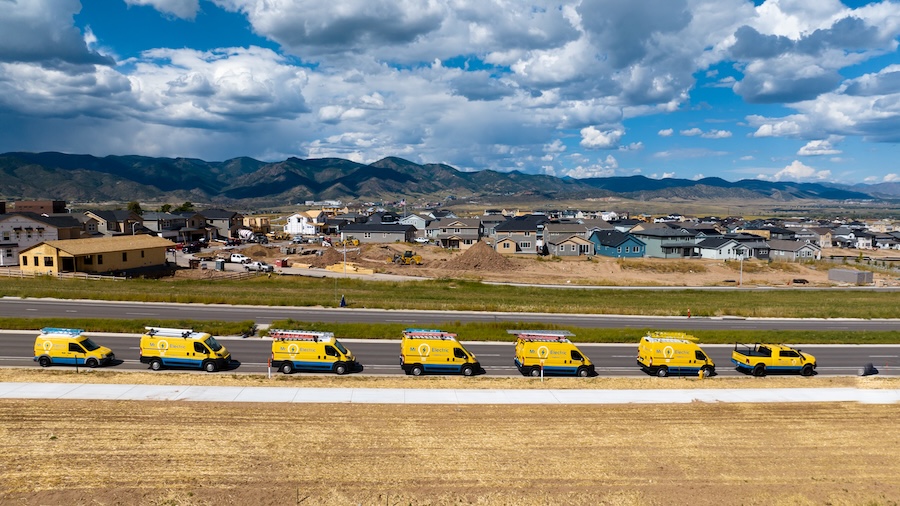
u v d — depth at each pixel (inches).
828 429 1063.6
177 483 783.7
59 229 3378.4
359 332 1685.5
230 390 1151.6
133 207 6318.9
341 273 3307.1
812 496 822.5
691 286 3184.1
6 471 796.0
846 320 2220.7
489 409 1099.9
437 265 3740.2
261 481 797.9
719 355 1619.1
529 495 791.7
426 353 1326.3
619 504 780.6
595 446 951.6
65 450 863.1
